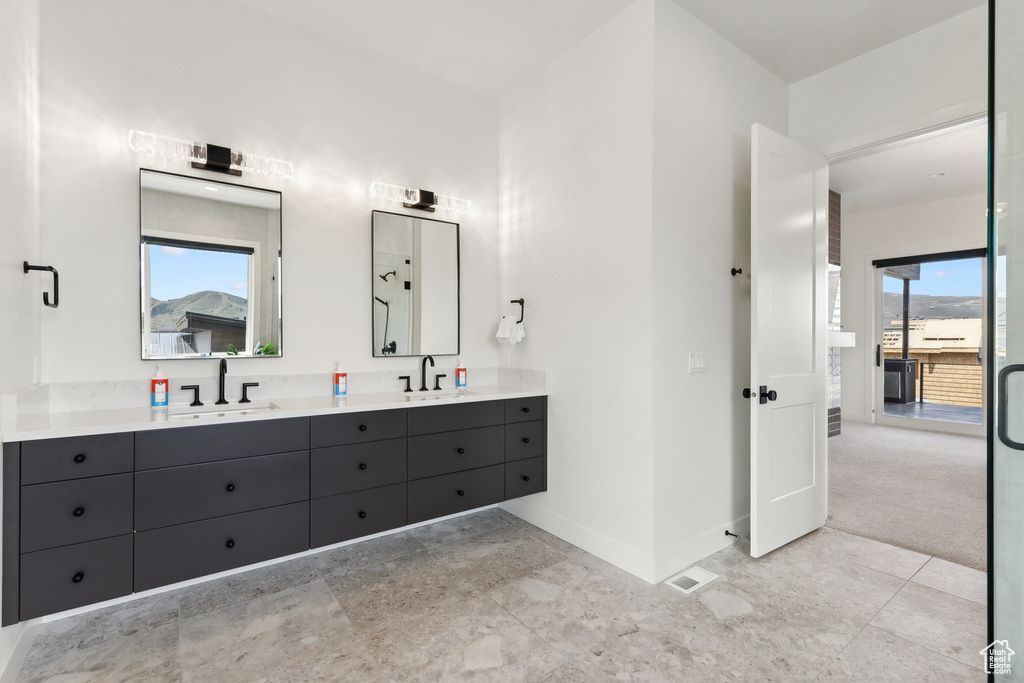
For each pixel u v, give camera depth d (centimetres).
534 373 299
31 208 185
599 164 256
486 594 217
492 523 303
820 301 287
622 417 243
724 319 264
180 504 187
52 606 163
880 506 325
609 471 250
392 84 291
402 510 243
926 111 250
